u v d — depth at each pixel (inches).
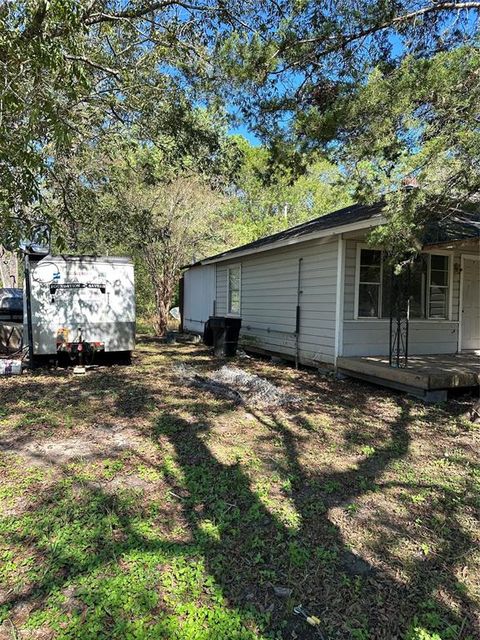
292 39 190.7
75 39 154.7
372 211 290.8
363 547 103.7
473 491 132.3
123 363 361.4
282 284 388.8
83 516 114.0
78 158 334.6
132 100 295.6
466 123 158.9
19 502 121.6
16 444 167.0
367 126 183.0
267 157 242.2
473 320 354.6
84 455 156.6
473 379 242.2
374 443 173.5
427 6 185.9
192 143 337.4
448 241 235.9
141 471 143.3
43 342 317.4
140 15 213.6
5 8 118.4
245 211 1000.9
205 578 90.9
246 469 146.5
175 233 588.4
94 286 329.7
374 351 318.7
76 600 84.3
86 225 373.1
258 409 220.8
